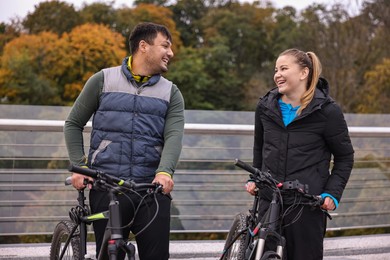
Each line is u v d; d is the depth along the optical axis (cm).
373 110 2883
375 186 709
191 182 656
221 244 650
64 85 3469
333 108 445
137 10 4328
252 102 3628
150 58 428
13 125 607
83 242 419
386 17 3108
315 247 450
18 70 3400
